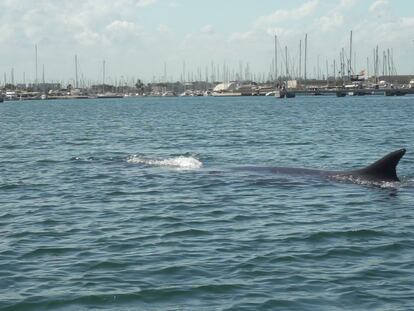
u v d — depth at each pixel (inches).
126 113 4532.5
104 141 1979.6
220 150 1640.0
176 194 936.3
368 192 918.4
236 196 911.7
